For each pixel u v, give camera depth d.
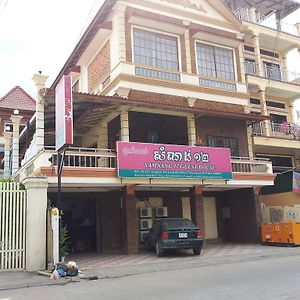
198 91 19.52
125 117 16.47
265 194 21.34
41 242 11.89
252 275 9.52
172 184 16.34
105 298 7.50
